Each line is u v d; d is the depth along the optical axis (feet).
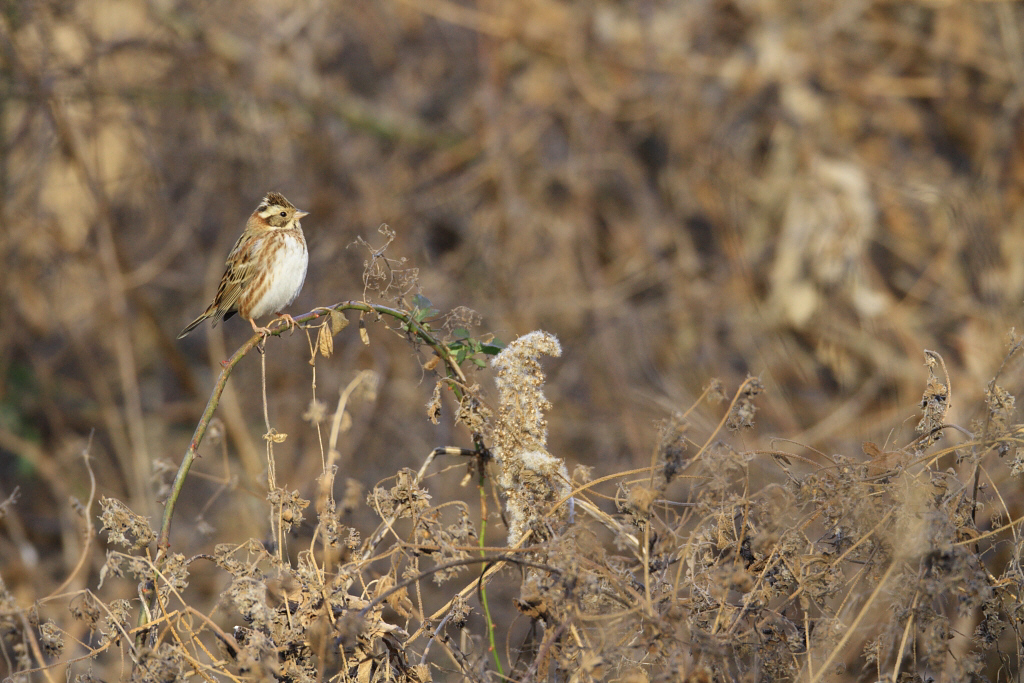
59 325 45.03
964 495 16.43
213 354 46.01
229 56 49.14
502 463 17.33
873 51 50.57
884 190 45.14
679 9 52.49
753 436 39.42
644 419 41.91
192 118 49.80
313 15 51.19
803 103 48.98
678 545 16.79
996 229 40.78
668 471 15.71
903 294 43.52
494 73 50.52
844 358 42.80
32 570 34.45
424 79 56.59
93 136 43.80
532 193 50.16
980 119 47.60
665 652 15.06
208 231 50.80
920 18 50.37
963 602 14.76
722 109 50.75
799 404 42.65
